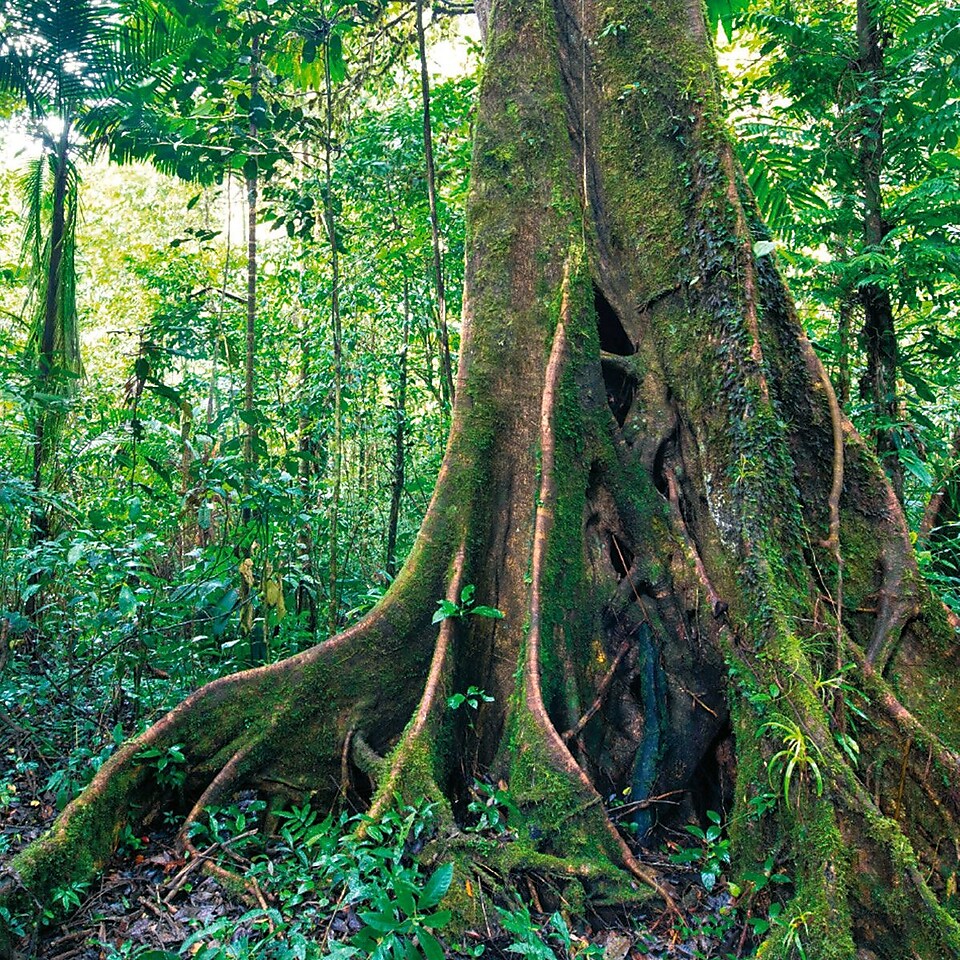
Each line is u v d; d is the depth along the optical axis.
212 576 5.54
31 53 7.50
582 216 5.35
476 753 4.61
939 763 3.88
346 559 8.51
